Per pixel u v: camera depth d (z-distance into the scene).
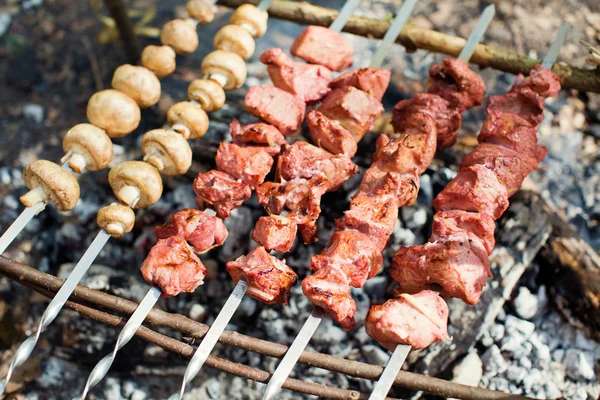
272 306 0.98
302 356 0.81
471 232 0.85
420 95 0.92
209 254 1.01
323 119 0.89
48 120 1.23
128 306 0.83
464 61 0.98
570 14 1.22
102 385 1.00
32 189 0.86
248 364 0.98
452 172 1.02
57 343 1.02
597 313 0.96
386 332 0.80
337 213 1.00
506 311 0.99
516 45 1.19
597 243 1.05
